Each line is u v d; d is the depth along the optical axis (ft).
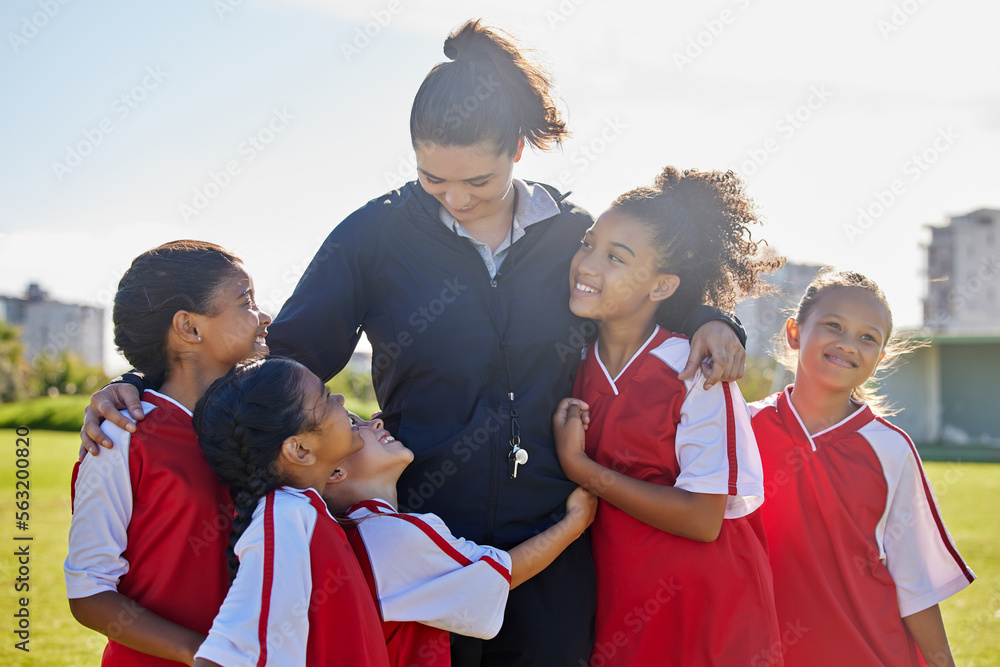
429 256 7.00
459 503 6.69
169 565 5.78
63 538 20.22
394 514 6.03
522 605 6.77
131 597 5.80
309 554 5.25
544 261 7.18
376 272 7.11
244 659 4.84
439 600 5.88
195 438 6.00
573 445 6.91
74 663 11.60
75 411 58.75
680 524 6.68
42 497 26.68
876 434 7.99
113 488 5.75
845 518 7.73
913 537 7.82
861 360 7.87
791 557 7.87
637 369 7.18
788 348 9.05
